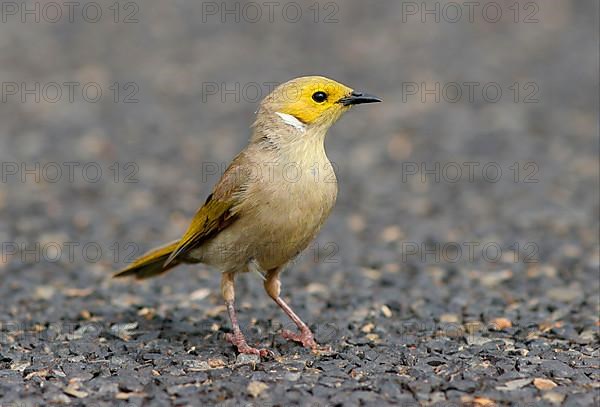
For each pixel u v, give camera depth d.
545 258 13.74
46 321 10.77
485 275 12.96
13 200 17.00
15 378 8.45
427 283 12.62
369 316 11.10
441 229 15.46
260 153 9.62
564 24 29.56
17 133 21.06
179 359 9.23
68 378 8.41
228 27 30.12
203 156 19.86
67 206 16.73
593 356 9.10
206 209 9.84
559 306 11.27
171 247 10.60
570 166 18.92
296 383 8.18
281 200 9.41
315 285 12.63
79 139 20.83
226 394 7.91
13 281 12.66
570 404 7.58
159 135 21.20
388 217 16.19
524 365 8.67
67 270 13.34
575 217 15.89
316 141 9.70
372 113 22.72
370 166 19.19
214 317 11.11
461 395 7.81
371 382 8.18
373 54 27.28
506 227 15.48
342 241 14.89
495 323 10.58
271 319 10.98
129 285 12.58
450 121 22.02
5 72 25.59
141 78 25.47
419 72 25.70
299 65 26.30
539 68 25.94
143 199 17.20
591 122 21.73
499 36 28.75
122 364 9.02
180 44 28.45
